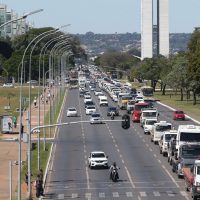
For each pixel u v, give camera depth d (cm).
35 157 16325
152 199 11038
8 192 11906
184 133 14212
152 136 19200
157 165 14975
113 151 17375
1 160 15850
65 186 12506
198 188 10788
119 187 12312
